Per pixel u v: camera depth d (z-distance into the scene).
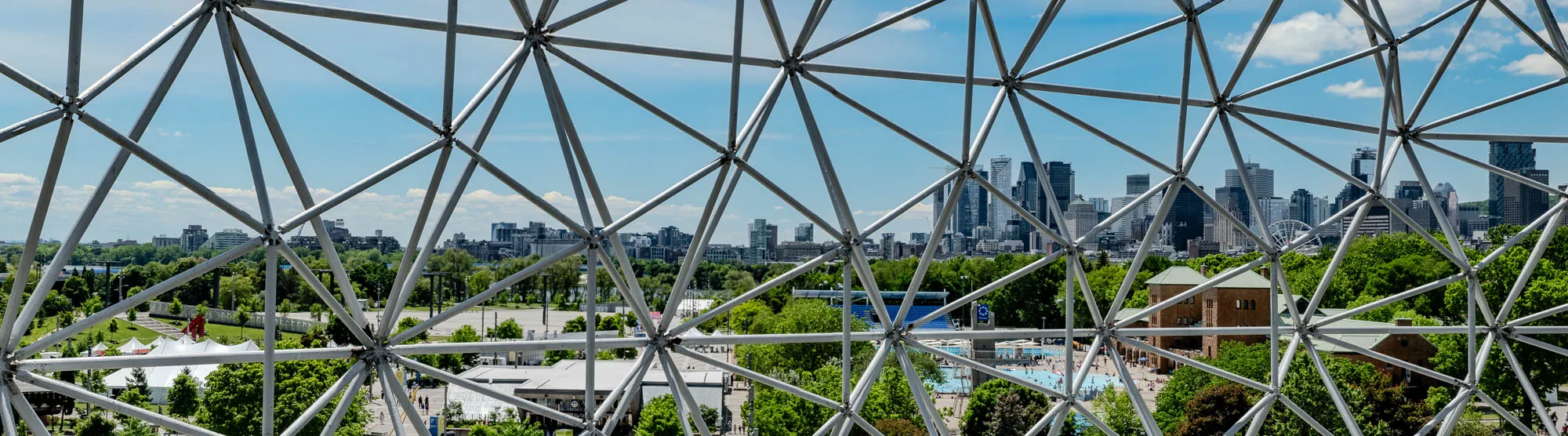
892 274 162.88
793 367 71.44
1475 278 26.62
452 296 153.25
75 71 14.29
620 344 19.14
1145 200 23.33
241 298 124.56
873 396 49.47
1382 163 25.11
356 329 17.14
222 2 15.63
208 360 15.60
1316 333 25.59
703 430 20.03
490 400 61.62
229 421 42.78
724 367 20.09
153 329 108.38
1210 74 23.61
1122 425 51.53
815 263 20.72
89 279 132.00
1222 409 45.84
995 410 55.12
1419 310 93.12
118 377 60.91
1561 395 68.38
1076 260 23.08
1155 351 24.20
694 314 140.88
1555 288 68.31
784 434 47.19
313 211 16.27
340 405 16.92
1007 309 133.38
